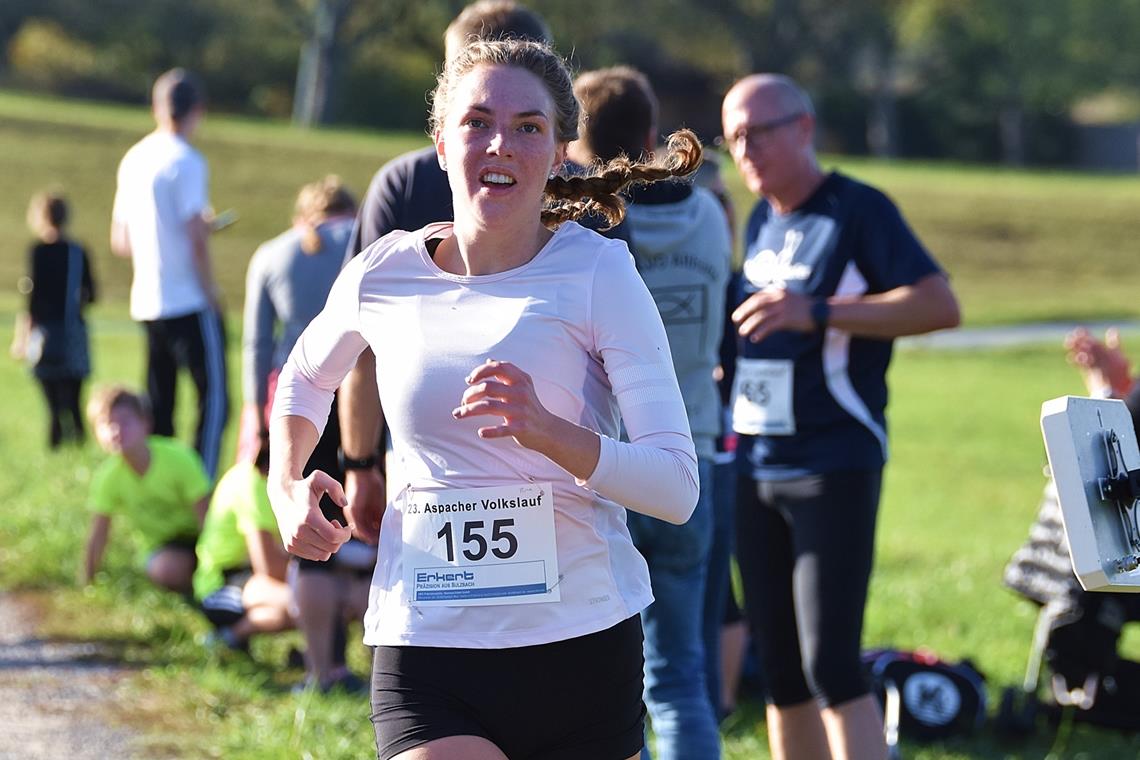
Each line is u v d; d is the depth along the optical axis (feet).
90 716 38.37
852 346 30.71
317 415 21.72
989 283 230.68
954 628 53.88
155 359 65.05
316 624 40.32
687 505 19.71
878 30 428.15
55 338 84.28
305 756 34.78
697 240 31.42
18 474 70.69
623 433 25.40
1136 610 40.70
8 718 37.83
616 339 19.94
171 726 37.86
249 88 417.08
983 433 122.93
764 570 31.86
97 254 206.49
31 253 84.74
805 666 30.32
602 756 20.36
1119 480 20.04
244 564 45.34
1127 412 21.72
